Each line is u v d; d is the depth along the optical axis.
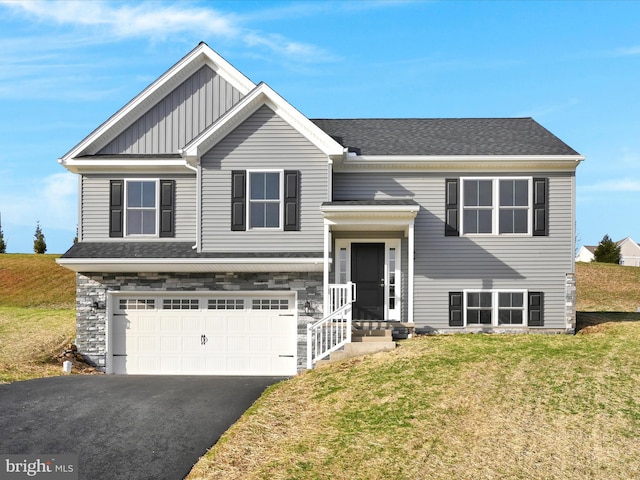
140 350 18.28
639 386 12.59
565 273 18.53
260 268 17.70
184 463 9.68
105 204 19.05
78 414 11.91
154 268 17.80
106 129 19.25
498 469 9.45
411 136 20.52
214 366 18.16
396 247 18.77
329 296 17.08
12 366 16.78
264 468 9.38
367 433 10.68
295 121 17.91
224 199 17.91
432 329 18.56
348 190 18.88
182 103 19.56
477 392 12.41
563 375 13.31
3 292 33.41
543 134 20.47
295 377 14.95
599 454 9.93
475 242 18.62
